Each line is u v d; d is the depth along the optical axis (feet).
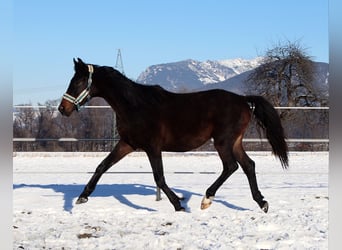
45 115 54.08
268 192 30.60
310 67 103.35
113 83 24.02
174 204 24.02
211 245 17.46
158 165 23.79
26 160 54.44
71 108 24.58
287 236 18.81
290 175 41.32
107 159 24.97
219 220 21.93
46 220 21.95
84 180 37.76
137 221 21.68
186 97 24.35
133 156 59.93
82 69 24.27
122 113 23.86
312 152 58.95
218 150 23.94
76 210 24.53
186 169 46.60
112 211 24.34
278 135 24.13
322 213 23.45
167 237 18.54
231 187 33.30
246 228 20.29
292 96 103.86
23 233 19.27
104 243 17.83
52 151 62.03
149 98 23.94
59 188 32.14
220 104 23.91
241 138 24.30
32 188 31.99
